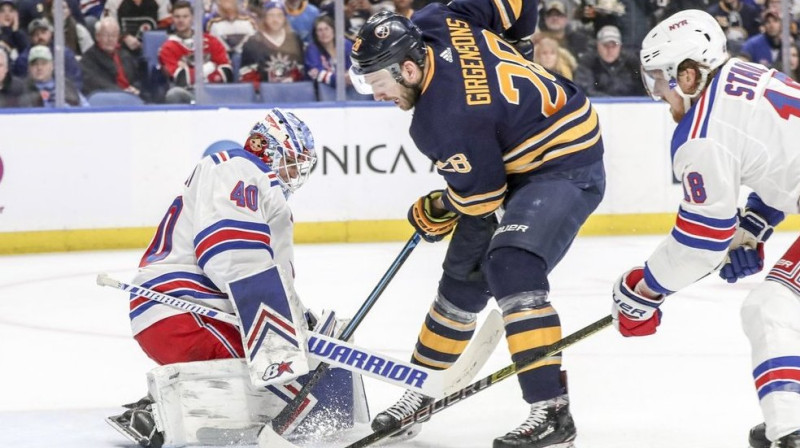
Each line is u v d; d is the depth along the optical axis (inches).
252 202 234.2
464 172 225.5
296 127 247.1
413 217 250.7
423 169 601.0
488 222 243.0
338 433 249.9
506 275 220.5
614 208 611.5
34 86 577.3
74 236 574.6
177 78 589.9
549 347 213.0
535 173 232.7
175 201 249.9
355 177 595.5
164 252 249.6
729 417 260.5
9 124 561.9
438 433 253.8
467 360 235.9
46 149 567.5
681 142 193.8
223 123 584.7
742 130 190.4
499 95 226.1
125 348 358.0
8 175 564.1
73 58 578.9
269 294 228.5
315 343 230.5
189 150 582.9
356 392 255.8
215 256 230.4
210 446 236.2
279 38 595.5
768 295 198.8
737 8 624.1
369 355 230.4
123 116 574.6
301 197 590.6
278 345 228.1
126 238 580.7
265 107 587.2
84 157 572.4
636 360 324.2
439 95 224.8
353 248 574.2
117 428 236.5
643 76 202.7
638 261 516.7
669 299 422.3
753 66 198.5
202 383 235.1
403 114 596.4
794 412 190.1
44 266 529.0
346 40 602.2
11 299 448.8
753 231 219.3
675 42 195.0
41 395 297.6
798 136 190.4
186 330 239.5
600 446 236.8
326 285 467.2
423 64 227.3
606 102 606.2
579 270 492.7
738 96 191.8
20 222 567.2
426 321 256.5
